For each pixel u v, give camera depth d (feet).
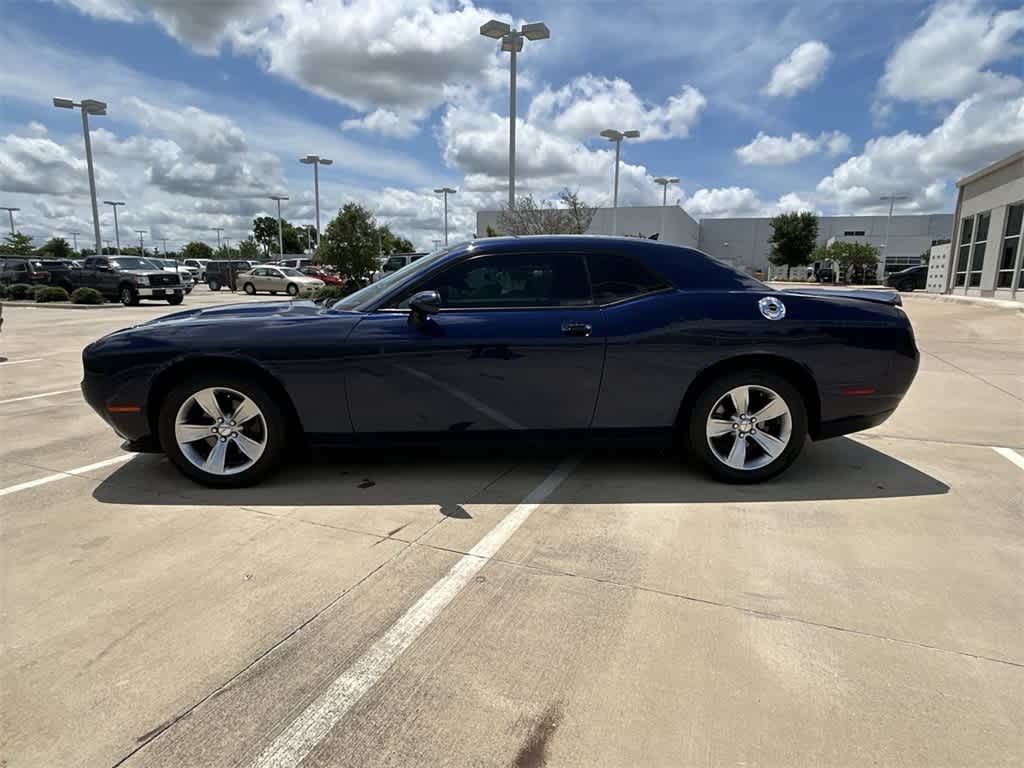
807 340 12.00
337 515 11.02
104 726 6.02
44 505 11.44
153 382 11.91
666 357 11.92
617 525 10.60
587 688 6.55
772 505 11.50
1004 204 61.31
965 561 9.29
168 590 8.46
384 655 7.11
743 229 228.63
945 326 43.57
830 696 6.39
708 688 6.52
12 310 63.05
